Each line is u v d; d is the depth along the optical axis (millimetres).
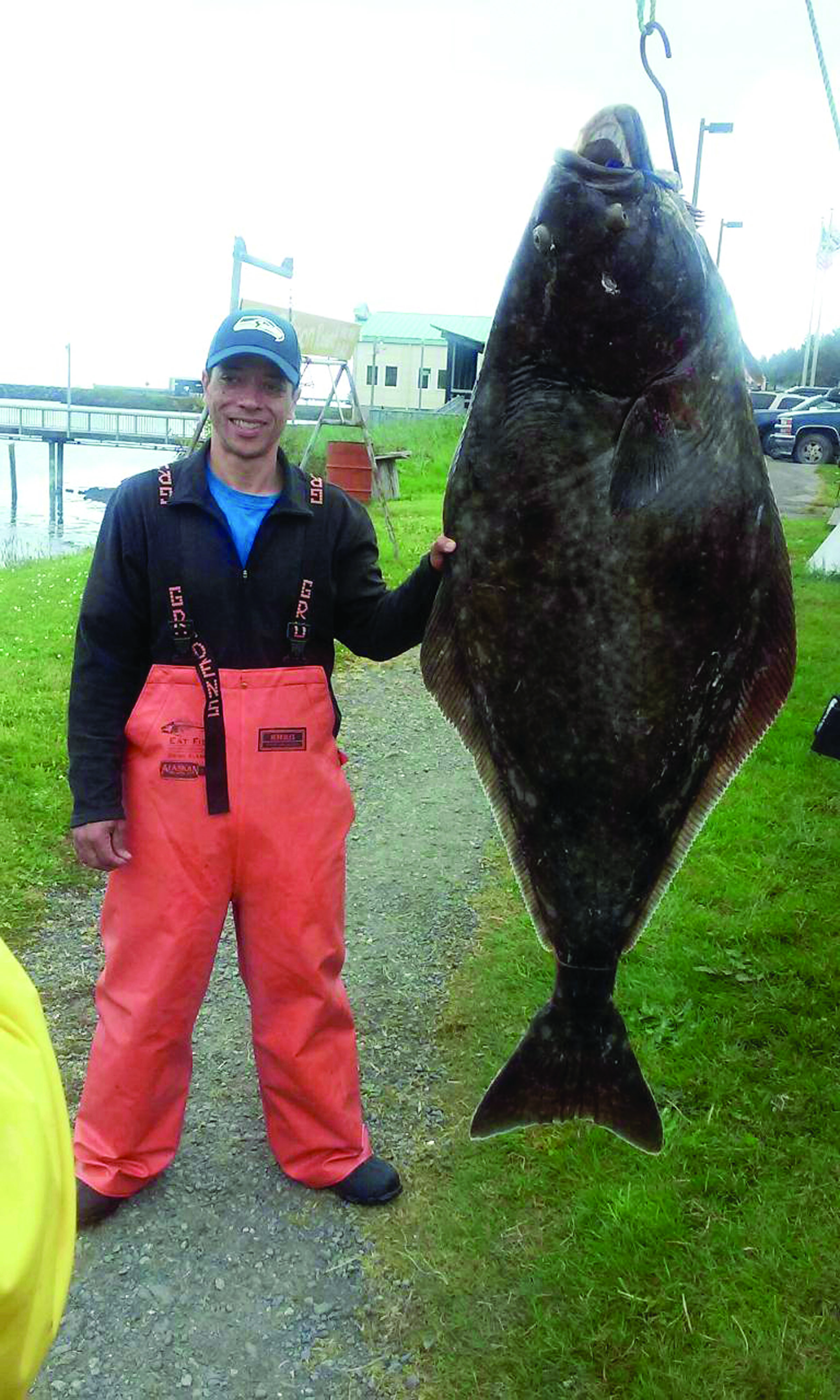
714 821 5078
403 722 7176
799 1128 3113
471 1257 2736
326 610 2734
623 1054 2377
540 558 2148
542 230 2010
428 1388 2404
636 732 2203
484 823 5531
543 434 2105
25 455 60406
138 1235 2850
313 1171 2967
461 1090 3418
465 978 4055
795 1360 2395
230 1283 2705
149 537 2609
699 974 3854
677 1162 2980
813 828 5008
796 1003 3682
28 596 10977
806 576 10922
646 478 2074
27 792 5477
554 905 2352
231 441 2586
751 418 2160
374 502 15078
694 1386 2338
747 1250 2680
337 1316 2605
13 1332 883
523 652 2225
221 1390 2420
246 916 2799
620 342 2043
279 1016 2859
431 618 2365
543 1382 2391
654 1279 2617
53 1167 964
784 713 6629
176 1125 2953
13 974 1107
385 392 49531
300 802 2719
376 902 4676
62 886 4680
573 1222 2791
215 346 2574
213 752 2648
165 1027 2785
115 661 2678
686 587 2131
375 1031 3736
